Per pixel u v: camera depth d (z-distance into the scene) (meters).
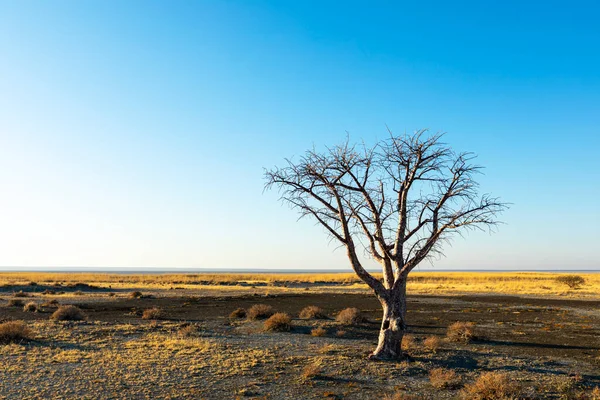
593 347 18.83
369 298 46.16
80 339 18.92
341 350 17.02
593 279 95.56
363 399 11.09
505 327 24.84
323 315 28.38
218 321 26.64
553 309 34.94
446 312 32.44
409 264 14.79
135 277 107.56
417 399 10.80
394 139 14.90
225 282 88.25
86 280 88.88
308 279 106.44
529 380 13.20
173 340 18.81
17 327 18.39
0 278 88.94
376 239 15.00
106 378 12.55
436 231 14.63
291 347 17.95
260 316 27.66
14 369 13.24
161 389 11.62
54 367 13.69
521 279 97.62
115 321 25.78
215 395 11.21
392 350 15.31
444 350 17.56
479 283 82.44
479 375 13.59
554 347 18.80
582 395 11.52
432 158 14.62
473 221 13.93
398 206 15.12
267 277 114.31
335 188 14.49
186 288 66.44
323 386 12.13
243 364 14.41
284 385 12.20
